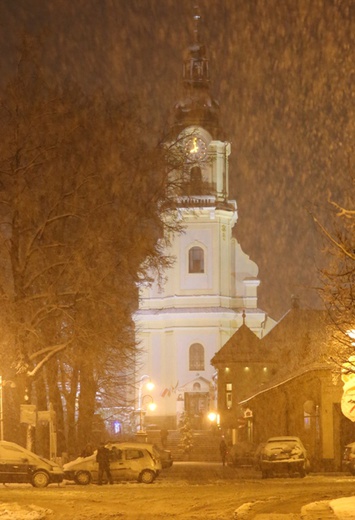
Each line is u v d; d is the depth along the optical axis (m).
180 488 39.19
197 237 130.62
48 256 50.22
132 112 51.78
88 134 50.59
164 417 128.12
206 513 27.02
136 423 115.88
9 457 41.91
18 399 49.09
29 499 32.94
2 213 49.91
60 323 52.66
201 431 116.38
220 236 130.38
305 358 68.38
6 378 49.34
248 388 103.00
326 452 59.91
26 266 49.56
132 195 50.69
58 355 56.09
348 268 26.41
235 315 129.62
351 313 26.66
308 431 63.16
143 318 130.38
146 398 128.38
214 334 128.62
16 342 48.31
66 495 34.94
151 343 130.38
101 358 58.03
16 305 48.22
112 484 44.81
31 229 49.91
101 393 71.50
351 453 53.47
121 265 49.31
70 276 49.16
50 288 48.31
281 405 71.12
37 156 49.12
